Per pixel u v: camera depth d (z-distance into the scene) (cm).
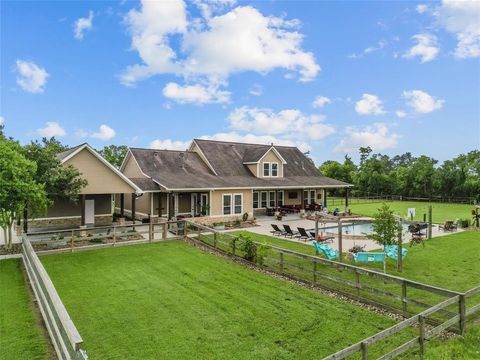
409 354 655
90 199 2266
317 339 716
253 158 3177
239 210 2642
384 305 882
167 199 2550
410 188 5431
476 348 670
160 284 1071
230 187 2548
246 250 1355
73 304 900
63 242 1542
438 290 774
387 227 1226
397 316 840
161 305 895
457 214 3325
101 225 2242
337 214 3059
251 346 684
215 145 3312
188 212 2636
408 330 761
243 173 3100
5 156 1404
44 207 1544
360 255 1336
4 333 735
